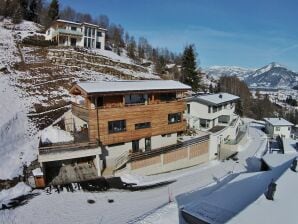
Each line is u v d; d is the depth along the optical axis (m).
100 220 21.06
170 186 29.52
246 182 24.62
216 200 21.36
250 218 15.41
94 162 30.78
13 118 35.28
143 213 22.00
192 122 50.34
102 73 61.38
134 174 31.48
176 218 20.23
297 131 80.88
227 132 48.28
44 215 21.47
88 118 30.02
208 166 38.06
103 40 82.94
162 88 35.06
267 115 115.25
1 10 83.38
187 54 73.38
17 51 59.81
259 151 48.56
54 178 28.20
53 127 36.19
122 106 32.03
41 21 96.25
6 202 23.03
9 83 45.34
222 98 52.50
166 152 34.56
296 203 17.23
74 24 75.56
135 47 104.00
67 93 47.81
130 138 33.06
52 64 57.94
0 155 28.42
